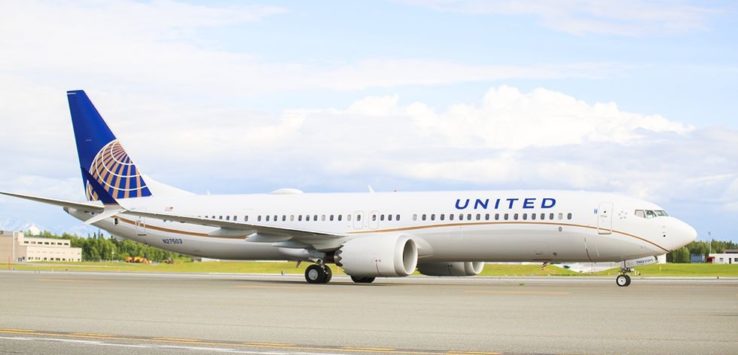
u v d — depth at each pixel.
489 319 18.39
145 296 26.88
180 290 31.16
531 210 38.88
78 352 12.64
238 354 12.48
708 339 14.45
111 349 13.00
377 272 38.69
